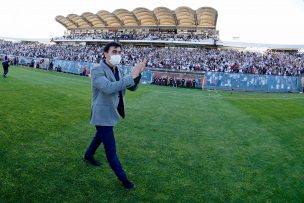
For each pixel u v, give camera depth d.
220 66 34.41
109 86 3.87
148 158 5.71
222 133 8.46
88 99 12.92
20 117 7.79
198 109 13.19
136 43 61.44
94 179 4.49
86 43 70.56
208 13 55.69
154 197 4.10
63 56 44.56
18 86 14.49
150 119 9.64
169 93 21.36
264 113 13.26
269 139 8.13
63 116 8.63
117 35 63.38
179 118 10.30
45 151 5.45
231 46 54.84
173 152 6.24
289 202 4.30
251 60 37.75
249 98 21.42
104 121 4.13
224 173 5.24
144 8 59.72
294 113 13.79
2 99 10.08
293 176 5.38
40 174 4.45
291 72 32.75
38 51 50.78
